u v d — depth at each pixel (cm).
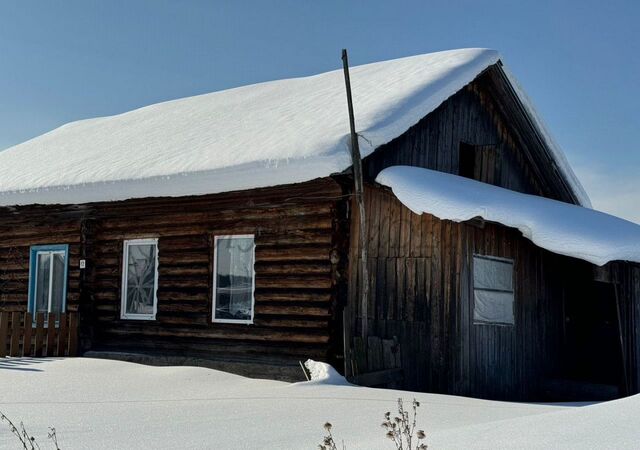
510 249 1377
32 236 1625
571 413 654
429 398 947
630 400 686
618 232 1320
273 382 1112
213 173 1270
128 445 671
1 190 1580
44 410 879
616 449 505
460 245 1215
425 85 1393
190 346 1383
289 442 675
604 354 1543
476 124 1622
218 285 1371
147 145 1592
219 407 884
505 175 1712
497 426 629
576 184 1764
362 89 1502
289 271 1285
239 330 1328
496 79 1588
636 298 1397
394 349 1198
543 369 1451
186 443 676
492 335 1302
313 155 1166
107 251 1512
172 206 1414
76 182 1457
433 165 1477
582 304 1573
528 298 1423
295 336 1266
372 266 1257
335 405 878
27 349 1408
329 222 1255
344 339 1131
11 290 1641
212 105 1852
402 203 1250
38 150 1930
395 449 591
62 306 1561
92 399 972
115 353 1441
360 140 1199
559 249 1223
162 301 1427
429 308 1216
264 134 1374
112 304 1489
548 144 1694
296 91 1717
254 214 1336
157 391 1041
